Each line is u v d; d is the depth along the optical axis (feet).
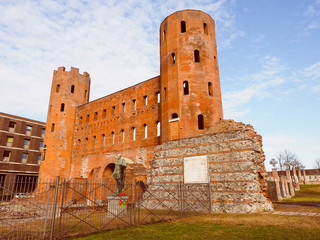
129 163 91.45
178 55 81.97
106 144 113.09
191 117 74.59
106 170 105.09
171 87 80.84
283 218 41.04
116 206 47.78
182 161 67.26
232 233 30.55
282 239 26.71
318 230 30.63
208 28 87.04
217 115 78.13
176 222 40.60
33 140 178.60
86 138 125.08
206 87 78.64
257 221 39.22
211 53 84.38
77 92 137.39
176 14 86.74
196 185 61.77
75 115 133.90
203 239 27.78
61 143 125.29
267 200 54.70
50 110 132.98
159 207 65.72
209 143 64.13
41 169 122.62
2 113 166.30
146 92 103.19
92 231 32.48
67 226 36.91
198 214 51.13
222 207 55.77
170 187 66.69
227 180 57.77
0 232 31.58
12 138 168.96
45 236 29.66
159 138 92.68
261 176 57.93
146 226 36.76
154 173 71.97
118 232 32.19
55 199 29.66
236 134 60.49
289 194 123.24
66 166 124.16
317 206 59.82
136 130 102.22
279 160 251.60
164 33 91.20
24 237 29.17
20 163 167.63
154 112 97.50
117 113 113.29
